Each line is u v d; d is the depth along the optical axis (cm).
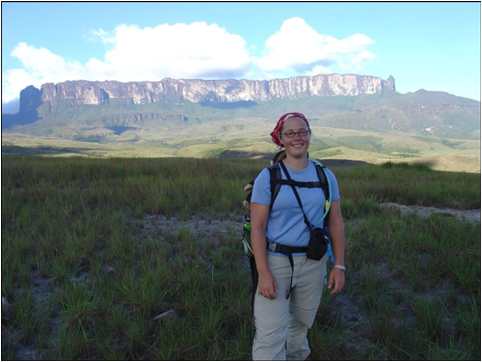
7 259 588
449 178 1756
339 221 362
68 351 397
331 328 444
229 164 1867
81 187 1218
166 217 913
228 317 456
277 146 363
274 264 344
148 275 522
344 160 8194
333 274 361
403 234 729
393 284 561
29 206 898
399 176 1752
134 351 405
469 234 735
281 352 353
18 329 440
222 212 954
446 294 531
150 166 1644
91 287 521
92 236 686
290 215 340
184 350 400
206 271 581
